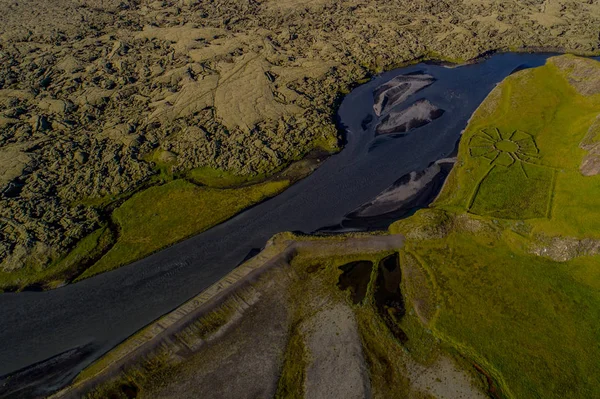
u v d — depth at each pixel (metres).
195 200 91.56
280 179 96.69
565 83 110.06
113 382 58.81
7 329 69.25
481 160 93.69
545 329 61.69
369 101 123.88
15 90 121.25
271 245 79.38
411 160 100.88
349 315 66.31
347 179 96.44
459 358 59.38
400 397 55.72
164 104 115.94
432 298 67.75
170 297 72.69
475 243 76.38
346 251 77.12
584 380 55.50
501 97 113.94
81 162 98.94
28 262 78.00
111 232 84.69
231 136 107.31
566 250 71.00
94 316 70.44
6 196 90.12
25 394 59.94
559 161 88.38
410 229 79.56
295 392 56.94
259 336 64.00
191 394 57.44
